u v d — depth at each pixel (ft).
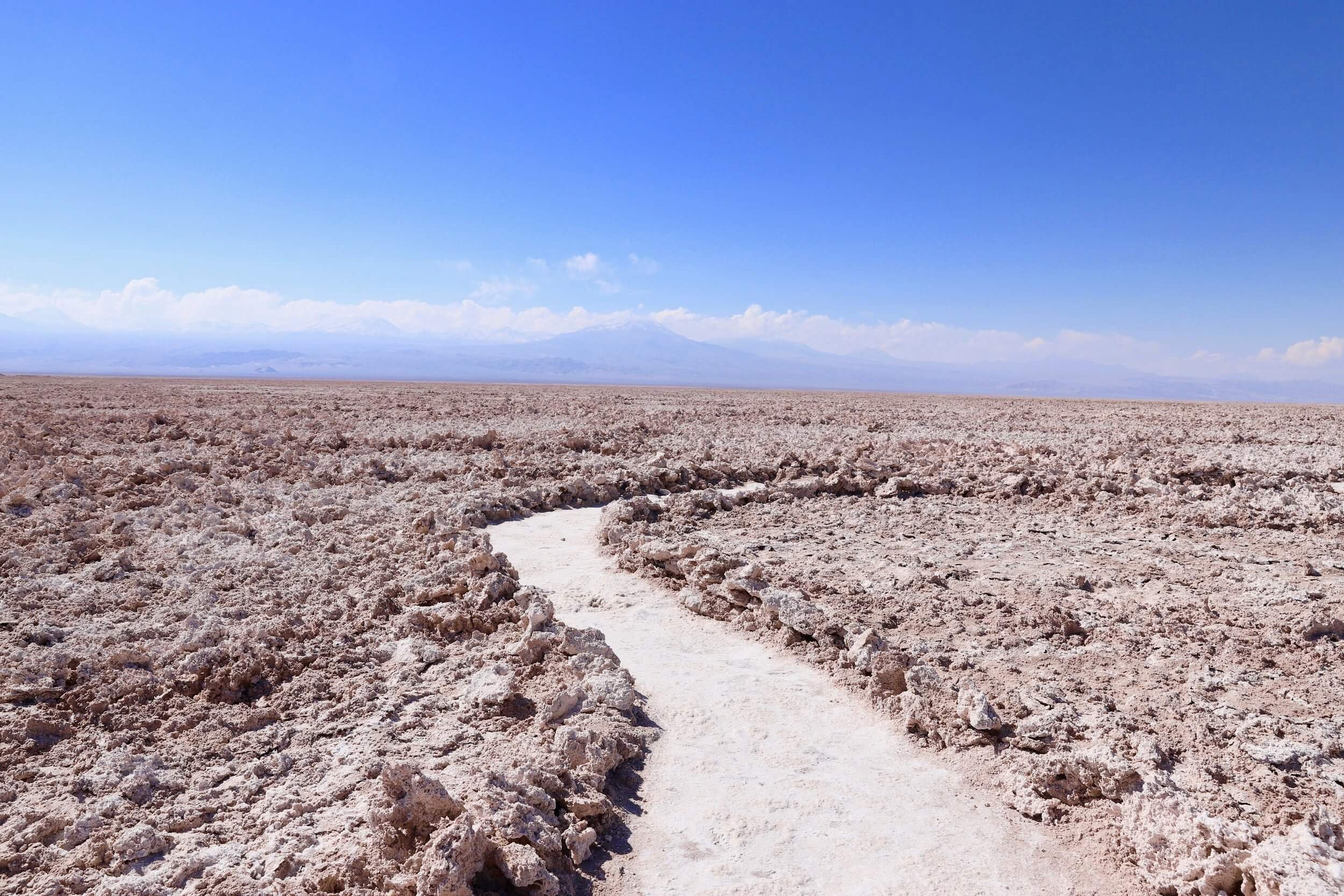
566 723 17.84
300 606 24.66
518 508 41.19
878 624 24.84
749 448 60.70
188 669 19.62
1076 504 43.70
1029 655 22.63
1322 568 31.78
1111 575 30.55
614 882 13.48
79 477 41.81
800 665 22.36
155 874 12.82
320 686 19.54
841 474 48.96
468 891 12.26
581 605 26.89
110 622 22.93
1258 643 23.38
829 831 14.88
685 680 21.17
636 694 19.92
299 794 15.23
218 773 15.97
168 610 23.98
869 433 75.31
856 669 21.36
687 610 26.68
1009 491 46.73
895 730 18.78
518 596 24.89
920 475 50.26
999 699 19.39
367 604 24.77
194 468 46.85
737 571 27.09
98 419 71.51
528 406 103.45
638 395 147.02
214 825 14.37
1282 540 36.47
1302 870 12.21
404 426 73.41
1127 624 25.04
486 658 21.48
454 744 17.12
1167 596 28.07
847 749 17.93
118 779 15.53
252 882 12.66
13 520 33.53
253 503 37.86
